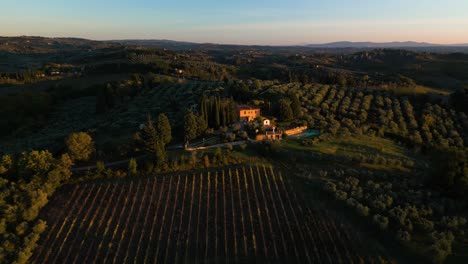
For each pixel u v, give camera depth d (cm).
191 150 7012
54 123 12081
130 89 14488
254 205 5369
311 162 6644
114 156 6850
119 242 4716
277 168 6431
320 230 4806
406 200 5400
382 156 7031
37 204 5172
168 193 5622
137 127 9200
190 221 5053
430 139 8831
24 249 4497
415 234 4684
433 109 11125
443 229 4766
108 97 12712
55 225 4988
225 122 8762
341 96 12444
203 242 4678
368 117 10288
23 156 6081
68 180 5941
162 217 5144
